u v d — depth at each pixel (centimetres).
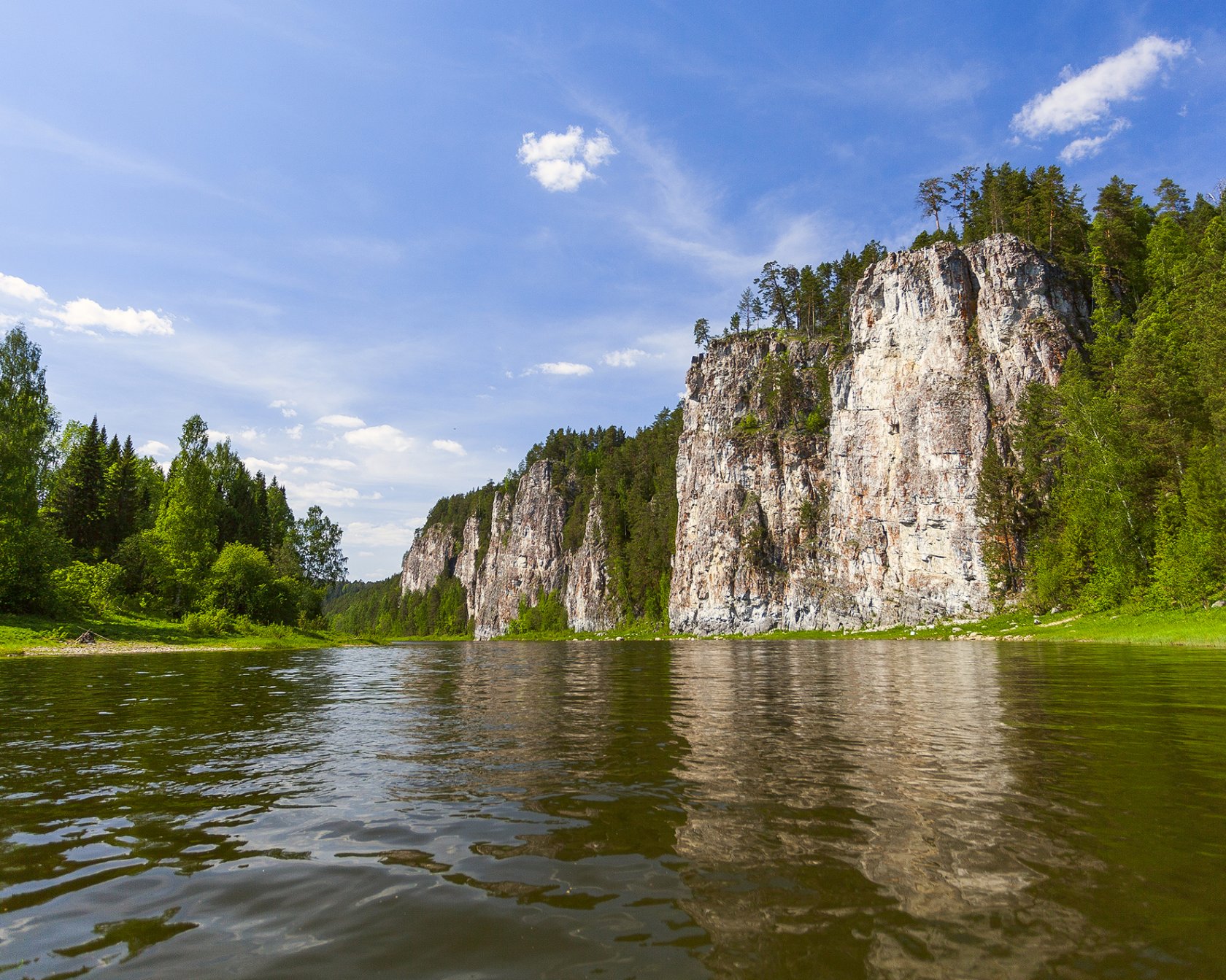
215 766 1040
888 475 10444
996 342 9569
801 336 14525
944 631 8031
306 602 9069
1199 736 1168
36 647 4525
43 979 408
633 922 490
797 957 428
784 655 5247
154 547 7225
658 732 1343
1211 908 488
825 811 756
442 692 2242
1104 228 9550
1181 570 4875
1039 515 8388
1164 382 5897
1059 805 760
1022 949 432
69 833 707
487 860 620
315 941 464
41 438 5728
